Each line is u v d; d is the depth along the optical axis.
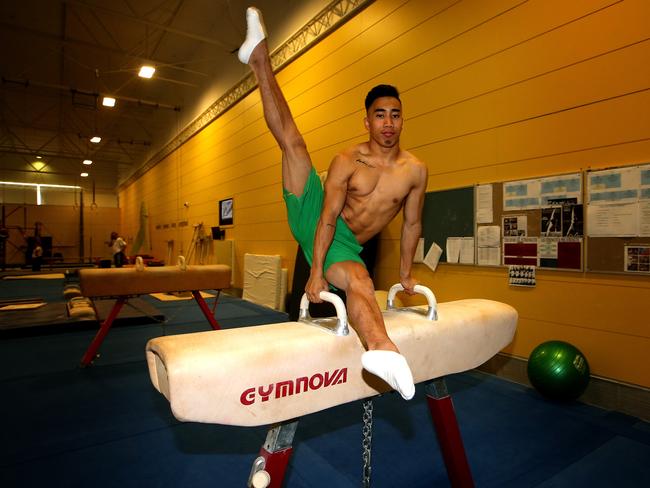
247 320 5.71
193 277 4.05
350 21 4.82
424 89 3.87
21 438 2.27
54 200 18.78
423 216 3.90
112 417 2.56
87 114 12.45
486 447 2.15
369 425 1.38
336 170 1.46
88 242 19.17
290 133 1.49
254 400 0.97
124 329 5.18
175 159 11.72
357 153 1.52
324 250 1.37
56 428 2.40
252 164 7.40
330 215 1.40
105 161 17.55
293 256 6.25
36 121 12.95
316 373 1.07
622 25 2.55
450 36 3.62
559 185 2.86
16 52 8.91
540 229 2.98
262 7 6.65
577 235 2.77
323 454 2.11
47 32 8.18
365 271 1.29
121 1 7.25
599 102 2.66
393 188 1.56
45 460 2.03
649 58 2.44
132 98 10.83
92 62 9.45
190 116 10.38
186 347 0.95
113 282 3.60
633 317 2.53
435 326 1.36
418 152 3.94
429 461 2.04
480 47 3.37
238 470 1.95
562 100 2.85
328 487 1.81
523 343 3.13
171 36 8.52
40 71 9.80
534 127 3.01
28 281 11.33
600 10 2.65
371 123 1.51
